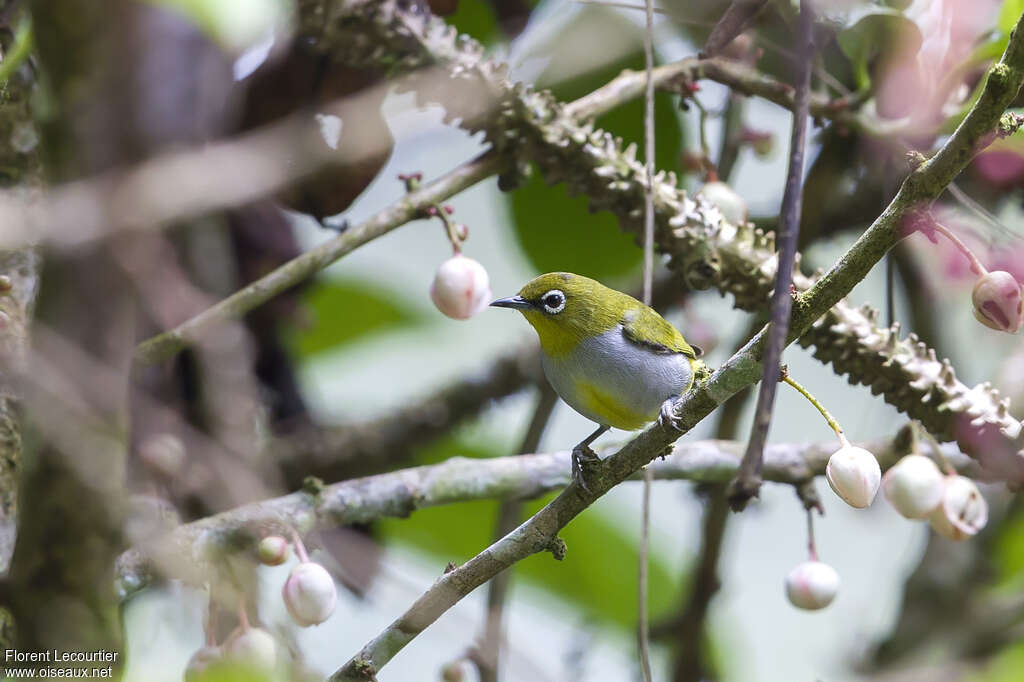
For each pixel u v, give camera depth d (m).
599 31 4.36
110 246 4.25
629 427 4.35
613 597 4.45
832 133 4.40
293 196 4.31
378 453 4.41
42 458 4.24
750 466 4.19
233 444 4.30
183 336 4.30
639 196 4.33
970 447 4.30
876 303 4.50
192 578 4.25
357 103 4.28
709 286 4.33
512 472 4.33
